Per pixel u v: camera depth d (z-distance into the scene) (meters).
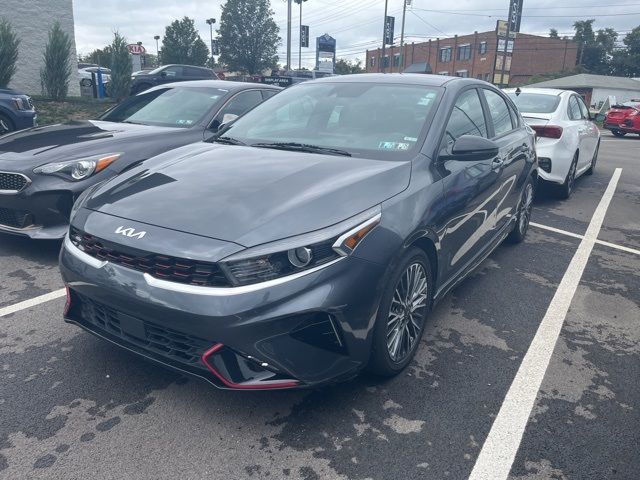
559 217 7.07
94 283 2.64
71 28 18.33
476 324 3.81
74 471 2.29
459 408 2.82
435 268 3.27
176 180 2.99
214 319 2.34
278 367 2.42
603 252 5.62
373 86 4.00
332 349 2.58
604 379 3.17
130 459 2.38
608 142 20.41
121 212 2.75
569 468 2.43
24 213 4.43
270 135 3.78
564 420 2.76
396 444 2.53
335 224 2.56
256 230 2.48
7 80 14.75
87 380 2.94
